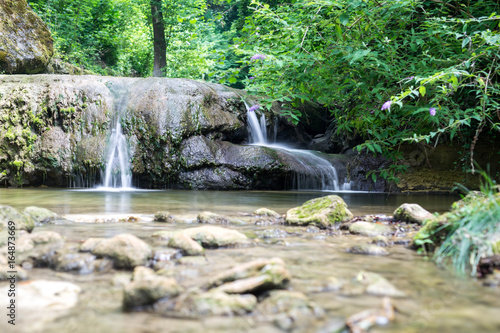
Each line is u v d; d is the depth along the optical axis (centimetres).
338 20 495
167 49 2095
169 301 153
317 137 1286
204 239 256
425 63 488
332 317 140
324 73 542
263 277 165
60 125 895
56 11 1700
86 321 138
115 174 854
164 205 503
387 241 270
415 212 357
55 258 212
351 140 1004
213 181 845
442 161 816
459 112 486
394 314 141
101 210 436
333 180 880
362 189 851
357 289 170
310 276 189
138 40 2214
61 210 430
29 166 862
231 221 355
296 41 539
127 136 878
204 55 2019
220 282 171
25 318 139
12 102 898
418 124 580
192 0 1839
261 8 571
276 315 142
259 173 845
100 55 1978
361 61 513
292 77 543
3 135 879
